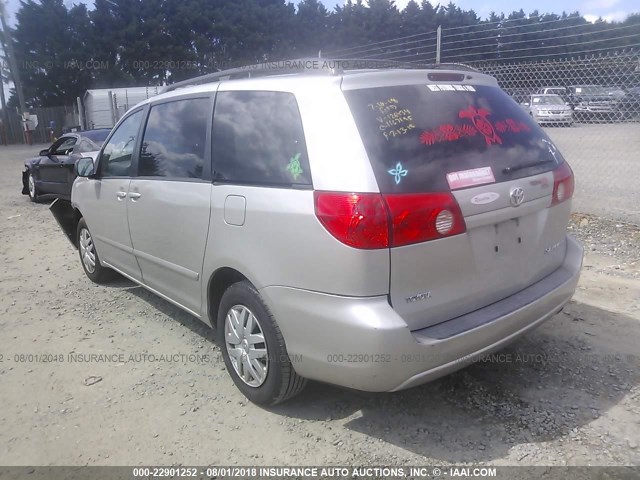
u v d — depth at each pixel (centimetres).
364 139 267
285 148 296
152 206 396
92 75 4084
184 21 3669
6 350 417
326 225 264
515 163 308
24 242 772
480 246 287
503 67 952
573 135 1200
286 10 3831
